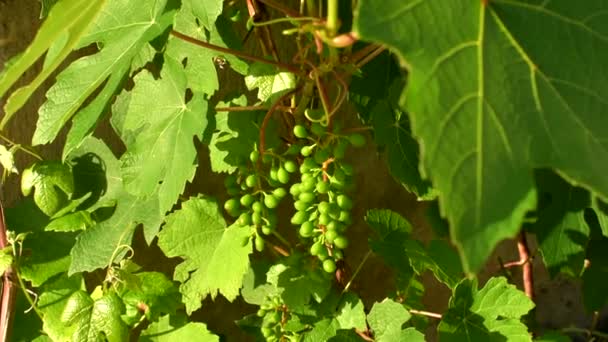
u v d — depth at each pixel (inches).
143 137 32.8
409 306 36.8
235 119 33.9
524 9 23.3
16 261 35.9
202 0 29.8
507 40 22.9
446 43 21.9
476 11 22.8
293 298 35.1
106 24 31.2
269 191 33.6
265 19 34.5
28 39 37.7
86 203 36.2
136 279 35.1
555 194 34.9
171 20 29.8
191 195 41.5
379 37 20.9
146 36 29.9
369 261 45.9
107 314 34.8
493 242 20.1
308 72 32.7
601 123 23.1
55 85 31.2
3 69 37.5
